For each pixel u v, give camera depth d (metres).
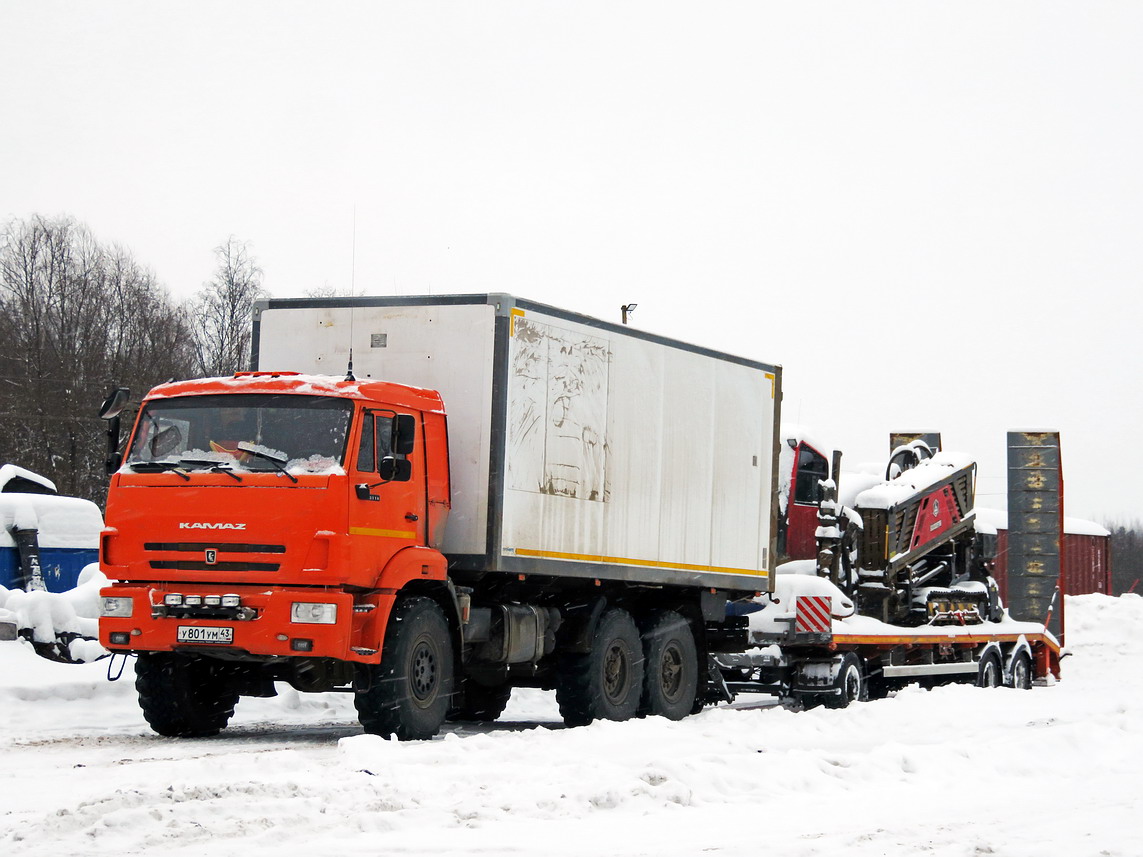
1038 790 9.59
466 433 12.96
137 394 51.12
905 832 7.75
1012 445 25.08
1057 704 16.27
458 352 13.09
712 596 16.20
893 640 18.86
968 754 11.10
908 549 20.30
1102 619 34.38
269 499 11.38
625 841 7.29
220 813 7.60
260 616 11.27
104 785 8.95
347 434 11.55
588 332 14.13
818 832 7.72
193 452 11.83
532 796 8.30
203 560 11.52
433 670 12.25
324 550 11.26
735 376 16.48
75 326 52.91
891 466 21.89
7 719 13.58
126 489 11.84
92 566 21.06
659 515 15.10
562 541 13.66
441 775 8.95
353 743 10.30
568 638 14.07
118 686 15.34
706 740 11.91
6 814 7.88
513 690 19.58
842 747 12.14
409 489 12.20
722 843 7.28
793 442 19.62
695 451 15.71
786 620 17.09
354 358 13.48
